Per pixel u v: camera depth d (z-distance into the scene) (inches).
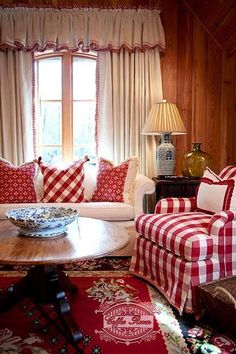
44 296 79.3
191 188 137.8
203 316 81.7
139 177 135.0
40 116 159.9
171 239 87.3
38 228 76.9
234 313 71.1
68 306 76.1
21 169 134.9
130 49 149.3
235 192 95.5
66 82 157.3
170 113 142.0
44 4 149.4
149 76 152.1
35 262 62.9
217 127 160.1
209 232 85.0
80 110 160.4
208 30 154.6
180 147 161.6
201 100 159.0
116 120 153.3
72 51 151.5
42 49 148.3
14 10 146.0
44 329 75.9
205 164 143.0
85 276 106.6
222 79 157.8
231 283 81.6
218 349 69.1
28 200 132.1
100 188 136.0
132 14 149.4
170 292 88.6
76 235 79.7
